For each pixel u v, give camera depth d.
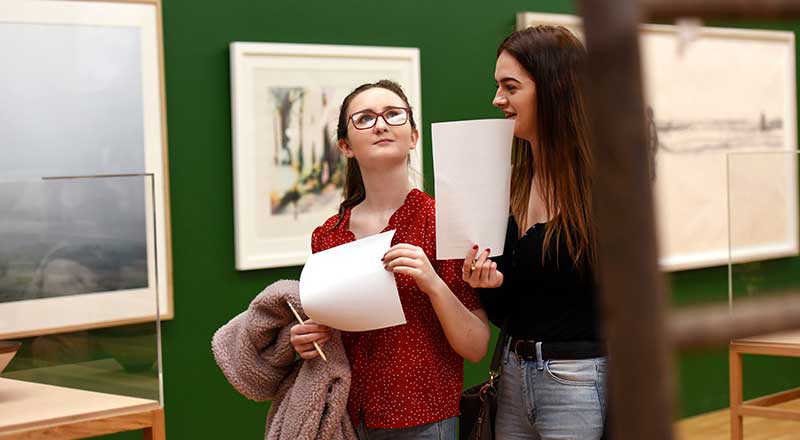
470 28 5.34
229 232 4.56
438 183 2.19
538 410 2.27
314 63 4.72
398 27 5.07
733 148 6.31
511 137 2.18
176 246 4.41
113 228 2.47
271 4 4.64
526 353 2.28
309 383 2.27
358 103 2.34
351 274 2.20
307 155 4.72
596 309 2.23
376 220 2.39
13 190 2.36
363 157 2.34
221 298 4.55
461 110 5.32
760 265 4.03
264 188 4.60
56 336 2.42
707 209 6.18
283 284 2.38
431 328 2.31
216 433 4.55
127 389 2.52
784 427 5.98
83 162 4.12
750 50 6.38
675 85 5.98
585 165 2.16
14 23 3.95
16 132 3.96
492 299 2.38
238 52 4.48
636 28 0.27
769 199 4.01
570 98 2.19
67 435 2.43
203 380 4.51
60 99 4.06
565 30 2.26
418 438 2.28
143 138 4.27
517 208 2.36
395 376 2.27
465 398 2.39
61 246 2.41
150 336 2.54
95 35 4.14
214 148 4.50
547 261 2.22
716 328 0.28
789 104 6.61
